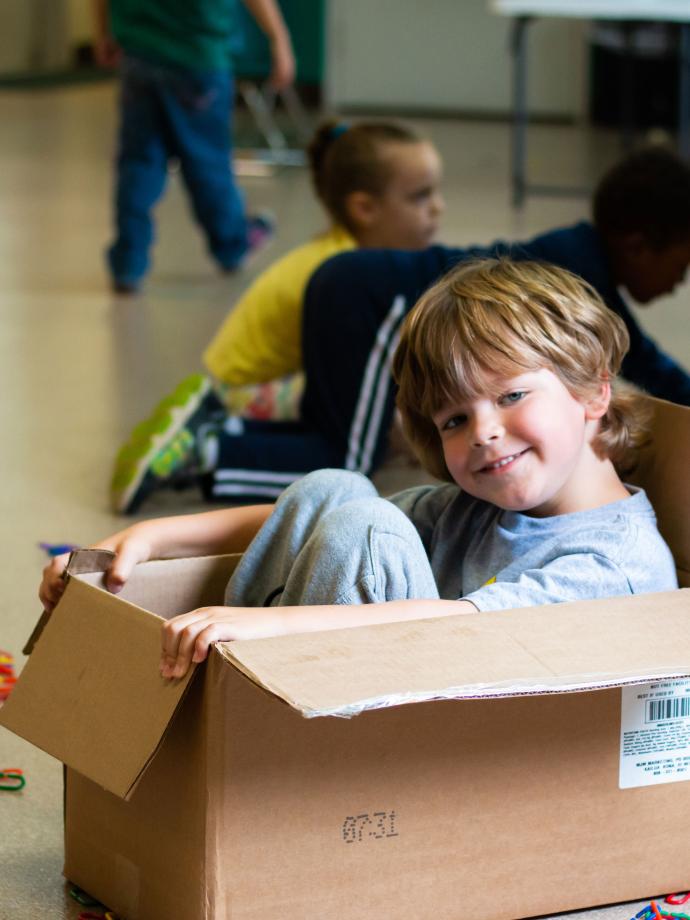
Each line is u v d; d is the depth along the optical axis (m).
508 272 1.47
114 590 1.41
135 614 1.19
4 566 2.27
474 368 1.38
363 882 1.17
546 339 1.39
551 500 1.45
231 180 5.10
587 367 1.42
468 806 1.20
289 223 6.35
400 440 2.94
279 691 1.01
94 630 1.23
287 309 2.90
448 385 1.39
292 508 1.43
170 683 1.12
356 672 1.05
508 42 10.55
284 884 1.14
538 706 1.21
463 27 10.58
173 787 1.17
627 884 1.28
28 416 3.27
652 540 1.40
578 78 10.41
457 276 1.47
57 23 12.01
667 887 1.30
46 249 5.57
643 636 1.16
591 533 1.40
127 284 4.84
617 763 1.25
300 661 1.06
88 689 1.20
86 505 2.62
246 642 1.09
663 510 1.52
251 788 1.12
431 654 1.09
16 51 11.65
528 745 1.21
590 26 7.95
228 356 2.98
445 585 1.54
